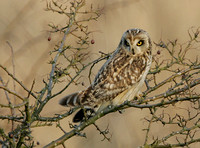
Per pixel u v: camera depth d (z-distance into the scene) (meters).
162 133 15.42
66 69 9.71
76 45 13.41
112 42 15.59
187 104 15.72
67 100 9.62
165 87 16.09
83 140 15.22
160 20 17.20
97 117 9.01
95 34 15.23
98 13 10.11
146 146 8.70
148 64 11.68
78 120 9.97
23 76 14.20
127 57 11.62
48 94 9.31
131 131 15.46
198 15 17.72
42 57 13.65
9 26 15.03
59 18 15.20
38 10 15.49
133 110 15.84
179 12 17.48
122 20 16.08
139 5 16.55
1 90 12.10
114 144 15.17
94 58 15.19
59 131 15.12
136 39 11.62
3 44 14.84
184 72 9.29
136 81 11.31
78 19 12.15
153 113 8.80
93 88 10.70
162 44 10.11
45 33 14.86
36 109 9.09
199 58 16.64
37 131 14.86
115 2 15.72
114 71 11.20
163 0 17.58
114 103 11.02
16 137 8.32
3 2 15.70
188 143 8.73
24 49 14.79
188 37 16.95
